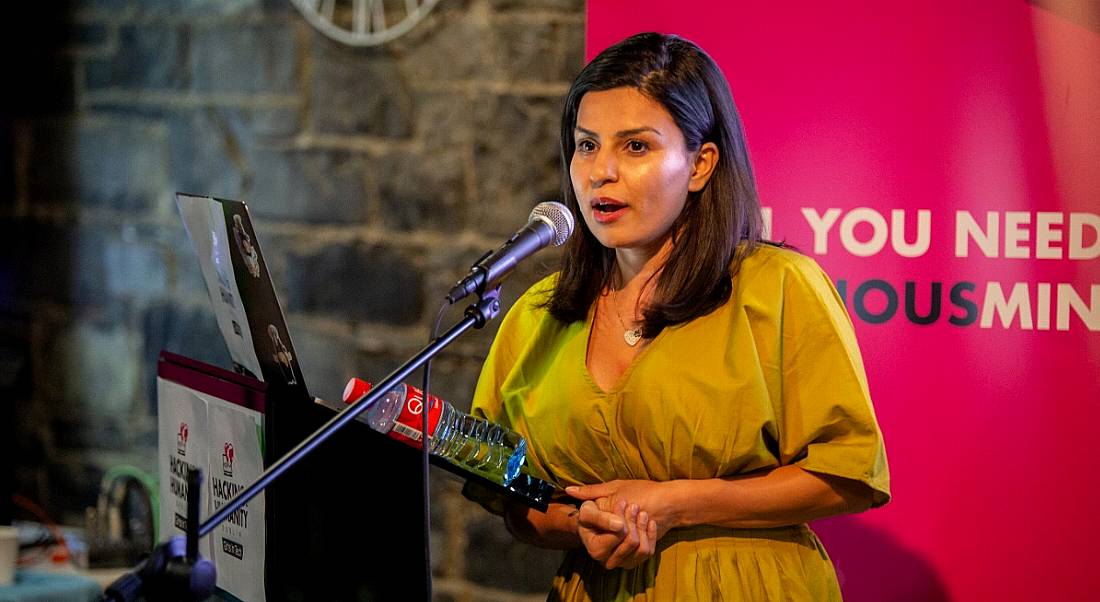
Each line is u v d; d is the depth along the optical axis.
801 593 3.20
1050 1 4.28
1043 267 4.35
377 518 2.93
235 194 6.57
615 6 4.66
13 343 7.19
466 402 6.04
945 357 4.44
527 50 5.83
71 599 4.33
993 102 4.35
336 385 6.35
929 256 4.44
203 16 6.56
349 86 6.22
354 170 6.24
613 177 3.17
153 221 6.82
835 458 3.10
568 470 3.38
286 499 3.04
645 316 3.25
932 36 4.39
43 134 7.03
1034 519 4.39
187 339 6.79
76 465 7.12
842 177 4.49
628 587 3.26
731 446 3.15
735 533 3.22
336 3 6.20
